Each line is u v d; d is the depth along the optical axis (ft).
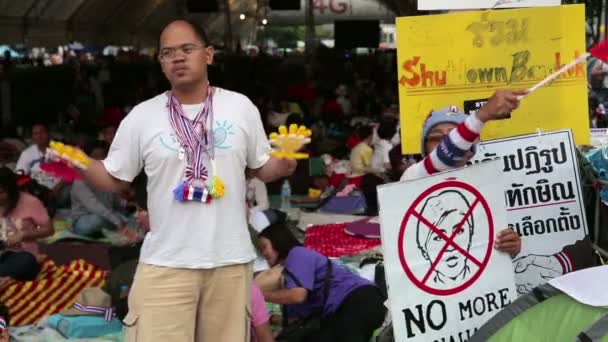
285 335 18.53
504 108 11.75
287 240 18.69
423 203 11.95
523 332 11.29
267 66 93.04
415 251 11.94
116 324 20.61
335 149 44.57
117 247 25.00
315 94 68.33
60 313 21.29
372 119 61.98
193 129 12.53
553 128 15.10
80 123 60.29
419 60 15.23
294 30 146.92
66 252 28.30
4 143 41.45
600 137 17.17
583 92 15.02
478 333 11.53
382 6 113.29
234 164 12.69
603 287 10.98
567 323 11.09
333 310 18.33
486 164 12.21
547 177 14.25
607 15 35.53
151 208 12.75
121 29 118.42
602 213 14.64
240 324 13.04
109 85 73.97
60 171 12.55
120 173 12.75
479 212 12.22
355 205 34.01
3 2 73.72
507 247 12.30
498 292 12.33
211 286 12.78
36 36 85.97
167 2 118.42
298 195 39.88
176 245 12.51
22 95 61.16
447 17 15.10
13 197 24.43
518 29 15.02
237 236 12.84
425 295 11.99
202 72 12.64
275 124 54.03
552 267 14.12
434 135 13.69
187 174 12.44
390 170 34.88
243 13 138.72
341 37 105.50
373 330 18.28
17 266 23.39
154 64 82.07
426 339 12.00
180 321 12.63
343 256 26.30
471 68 15.16
